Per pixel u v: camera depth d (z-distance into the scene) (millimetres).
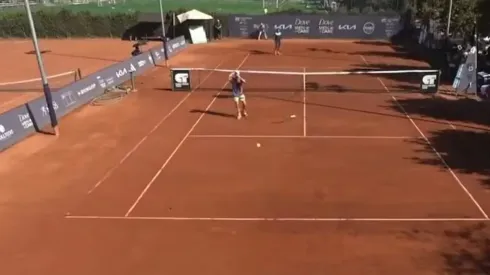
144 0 78438
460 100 22219
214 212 11438
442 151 15398
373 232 10398
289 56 36375
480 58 27266
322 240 10109
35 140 17188
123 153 15672
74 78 27797
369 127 18094
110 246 10047
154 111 20875
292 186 12836
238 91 19109
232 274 8961
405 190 12477
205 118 19625
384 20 45031
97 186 13102
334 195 12242
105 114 20500
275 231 10516
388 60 34125
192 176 13648
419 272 8945
